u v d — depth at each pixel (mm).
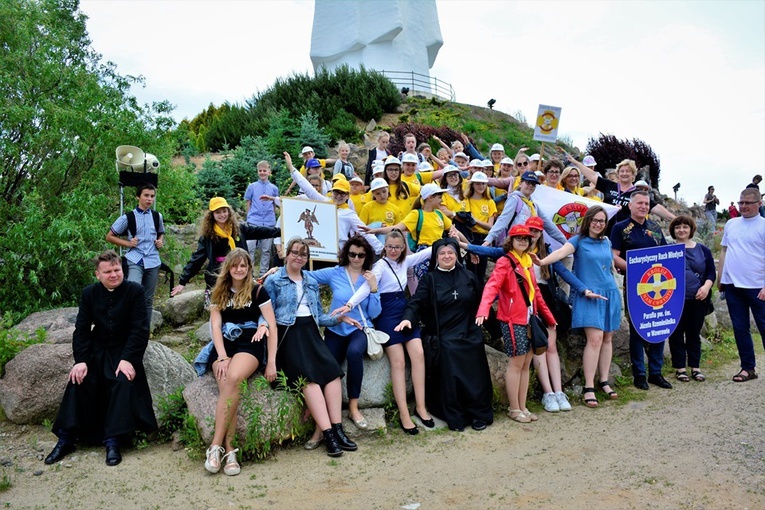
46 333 7070
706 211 20781
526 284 6270
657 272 7121
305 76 23281
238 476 5078
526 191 7410
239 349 5555
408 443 5746
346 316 6160
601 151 21734
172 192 10734
